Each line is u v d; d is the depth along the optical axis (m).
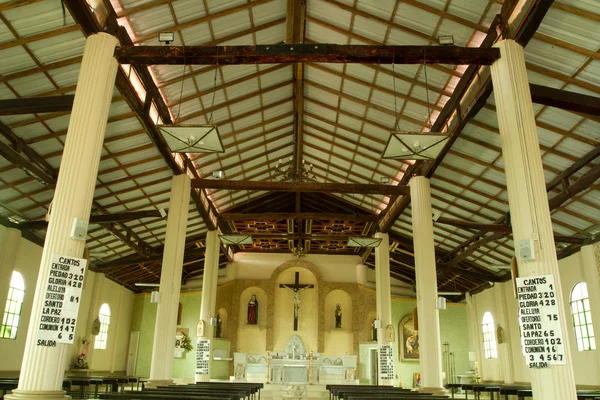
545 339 8.25
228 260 30.31
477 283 27.97
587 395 12.58
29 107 10.99
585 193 15.23
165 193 19.55
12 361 16.69
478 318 28.36
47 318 8.03
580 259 18.00
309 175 23.72
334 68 14.97
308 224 26.16
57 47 11.05
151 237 23.47
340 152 20.34
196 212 22.81
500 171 16.12
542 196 9.15
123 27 11.20
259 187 19.16
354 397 10.16
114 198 18.61
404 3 11.54
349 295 30.44
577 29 10.28
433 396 11.02
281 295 30.73
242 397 12.10
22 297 17.31
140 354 28.92
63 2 9.30
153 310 30.02
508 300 24.47
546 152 14.16
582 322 17.92
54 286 8.23
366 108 16.30
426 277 15.62
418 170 17.31
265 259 31.12
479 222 20.02
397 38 12.82
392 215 21.58
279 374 25.36
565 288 18.98
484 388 17.33
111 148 15.48
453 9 11.16
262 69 15.18
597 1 9.56
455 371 28.91
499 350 25.08
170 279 16.06
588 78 11.34
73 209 8.79
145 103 13.31
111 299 26.98
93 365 24.58
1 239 16.11
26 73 11.48
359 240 21.06
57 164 14.96
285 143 21.14
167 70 13.37
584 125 12.63
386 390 14.20
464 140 15.41
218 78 14.67
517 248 8.97
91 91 9.66
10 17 10.02
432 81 13.66
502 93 10.09
